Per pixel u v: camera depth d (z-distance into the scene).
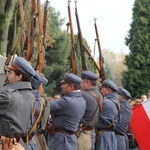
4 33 11.02
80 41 9.41
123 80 33.00
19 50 7.82
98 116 8.06
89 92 7.93
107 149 8.49
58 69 27.70
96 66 9.93
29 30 7.37
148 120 9.69
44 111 5.82
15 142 5.12
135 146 11.68
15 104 4.93
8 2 11.01
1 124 4.94
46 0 8.16
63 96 7.45
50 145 7.21
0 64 7.02
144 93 32.28
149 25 33.50
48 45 27.30
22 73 5.15
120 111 8.92
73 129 7.22
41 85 6.40
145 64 32.62
